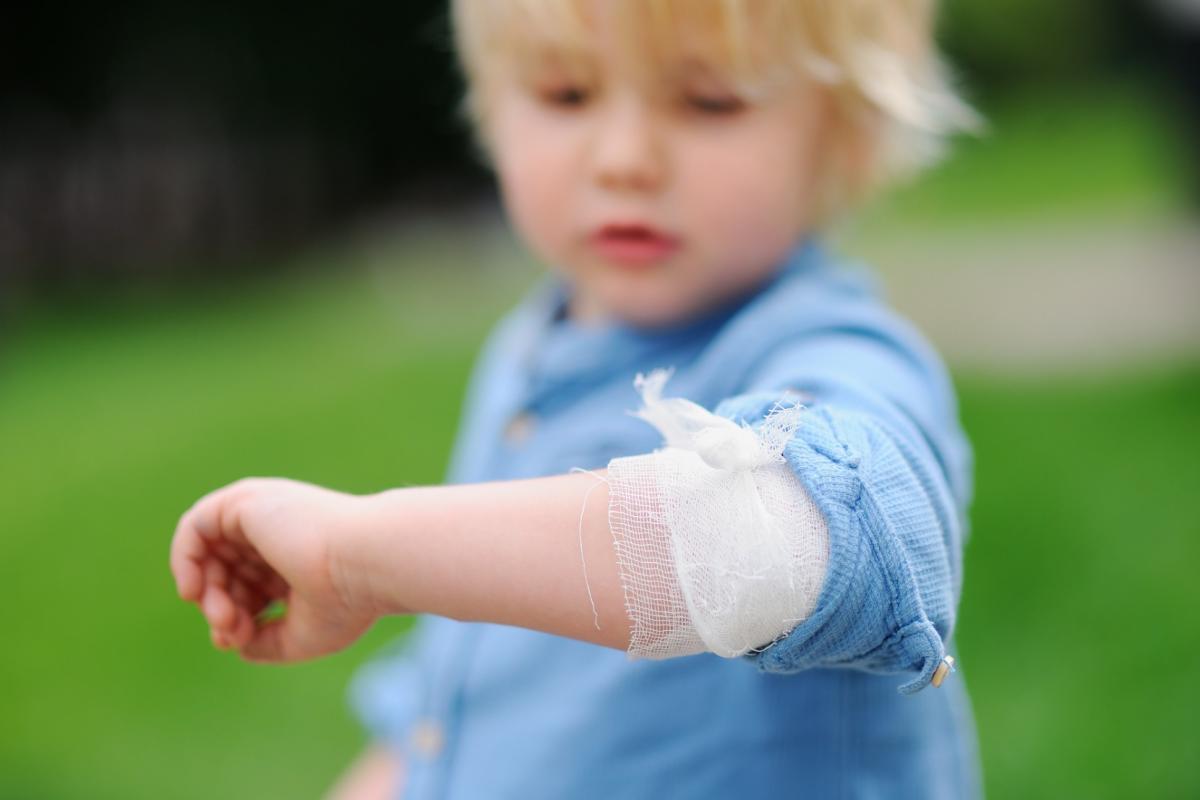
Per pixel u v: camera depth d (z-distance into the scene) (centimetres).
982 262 953
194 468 579
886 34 169
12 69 1091
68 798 342
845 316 150
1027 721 315
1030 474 460
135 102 1159
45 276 1068
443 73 1314
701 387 156
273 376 749
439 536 112
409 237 1220
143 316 991
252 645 129
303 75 1269
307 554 116
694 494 108
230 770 353
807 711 143
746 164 158
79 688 393
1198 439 488
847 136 172
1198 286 803
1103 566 380
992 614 360
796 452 111
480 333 826
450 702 170
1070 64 2281
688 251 160
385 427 611
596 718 153
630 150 156
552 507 112
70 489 571
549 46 159
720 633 105
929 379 147
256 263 1170
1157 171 1214
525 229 173
